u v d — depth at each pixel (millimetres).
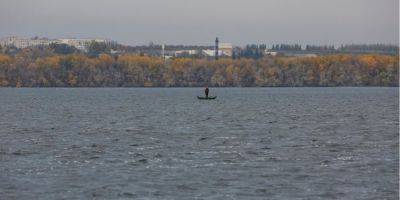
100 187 156875
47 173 173750
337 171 176125
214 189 155375
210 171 176250
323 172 174750
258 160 194875
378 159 196250
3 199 146625
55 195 149875
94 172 175125
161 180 164375
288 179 165875
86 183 161125
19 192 152500
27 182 162375
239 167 182625
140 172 175000
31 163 190000
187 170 177750
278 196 149250
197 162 191375
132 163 189500
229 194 150875
